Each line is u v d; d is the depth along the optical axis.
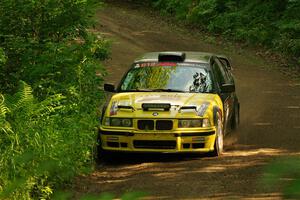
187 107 24.22
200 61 27.55
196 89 26.22
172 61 27.52
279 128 31.94
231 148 26.98
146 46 68.19
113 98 25.77
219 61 30.27
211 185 19.66
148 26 81.56
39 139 17.08
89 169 19.67
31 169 14.80
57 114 21.14
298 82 50.34
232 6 78.94
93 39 28.47
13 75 23.73
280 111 37.41
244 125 33.09
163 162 24.27
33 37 26.98
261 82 50.31
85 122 22.94
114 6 98.69
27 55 24.48
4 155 15.16
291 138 29.06
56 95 19.92
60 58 24.72
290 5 67.19
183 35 76.06
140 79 26.88
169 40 72.31
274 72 55.38
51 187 17.97
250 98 42.97
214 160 24.08
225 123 27.56
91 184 20.27
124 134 24.20
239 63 59.94
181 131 23.84
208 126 24.11
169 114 24.03
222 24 75.88
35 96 23.28
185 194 18.62
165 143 24.02
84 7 27.38
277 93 45.03
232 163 23.27
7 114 17.66
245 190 18.59
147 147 24.22
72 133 20.66
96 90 27.88
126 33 75.69
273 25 69.69
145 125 24.08
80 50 27.25
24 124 17.41
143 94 25.72
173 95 25.47
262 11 73.69
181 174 21.67
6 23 25.92
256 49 66.44
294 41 61.34
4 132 16.94
